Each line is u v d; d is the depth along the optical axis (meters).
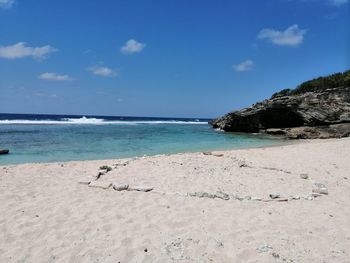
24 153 17.62
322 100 34.50
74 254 5.13
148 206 7.19
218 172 10.66
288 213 7.00
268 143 25.06
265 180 9.86
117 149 20.14
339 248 5.43
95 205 7.24
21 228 6.01
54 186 8.90
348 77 40.22
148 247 5.35
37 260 4.96
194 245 5.43
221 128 42.47
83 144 22.38
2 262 4.87
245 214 6.84
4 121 52.00
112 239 5.61
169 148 21.05
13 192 8.24
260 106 36.97
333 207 7.52
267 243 5.53
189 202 7.49
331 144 20.75
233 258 5.06
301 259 5.05
